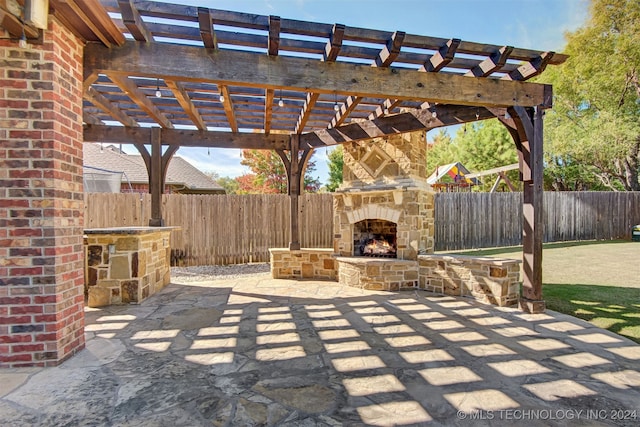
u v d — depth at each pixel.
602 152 12.24
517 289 4.84
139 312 4.45
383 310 4.50
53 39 2.74
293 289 5.79
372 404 2.25
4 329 2.72
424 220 5.99
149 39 3.33
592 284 5.64
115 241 4.83
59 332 2.82
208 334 3.62
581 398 2.32
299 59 3.70
